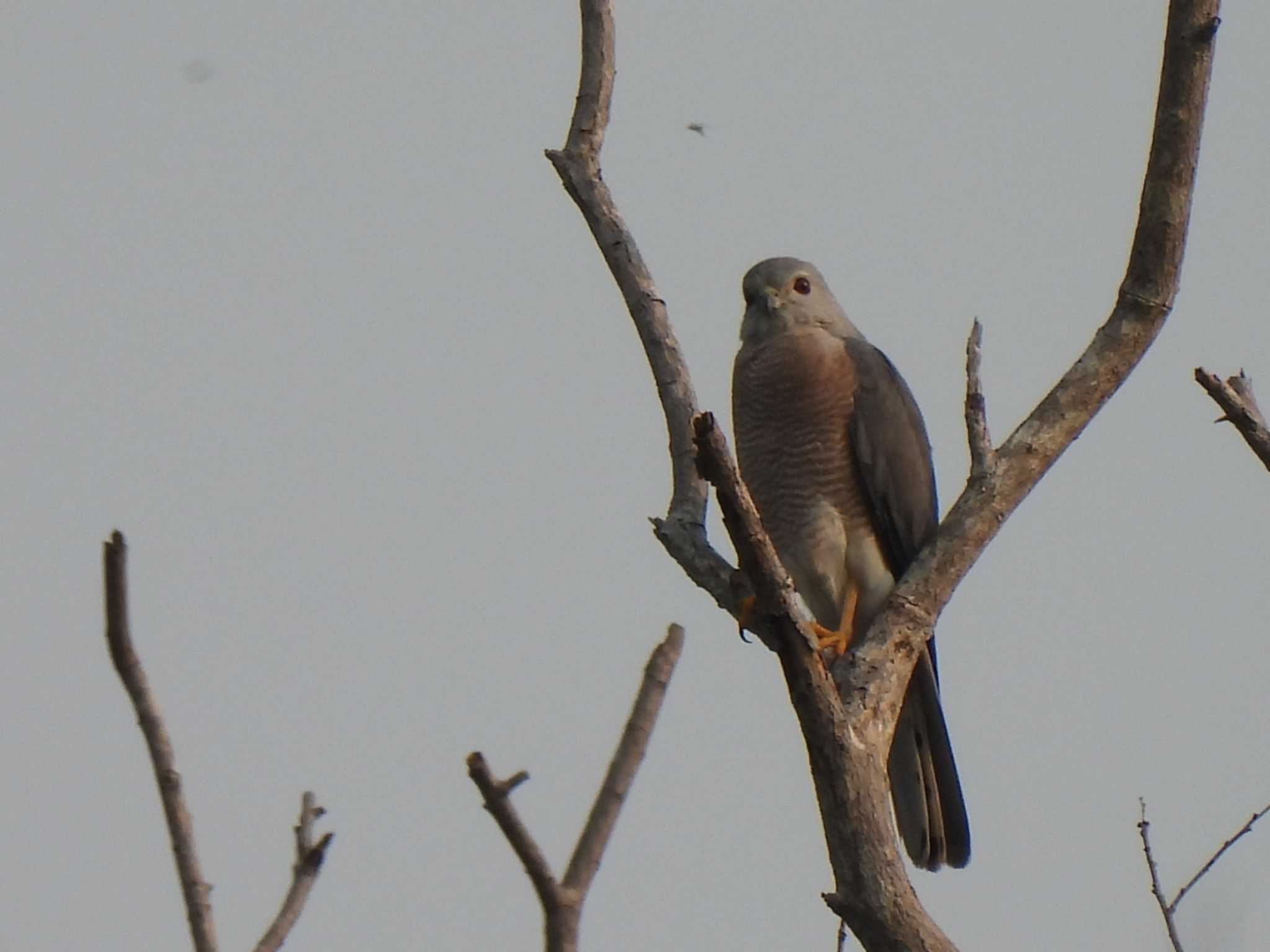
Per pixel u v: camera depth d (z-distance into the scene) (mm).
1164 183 8414
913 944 7719
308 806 6727
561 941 6164
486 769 6145
